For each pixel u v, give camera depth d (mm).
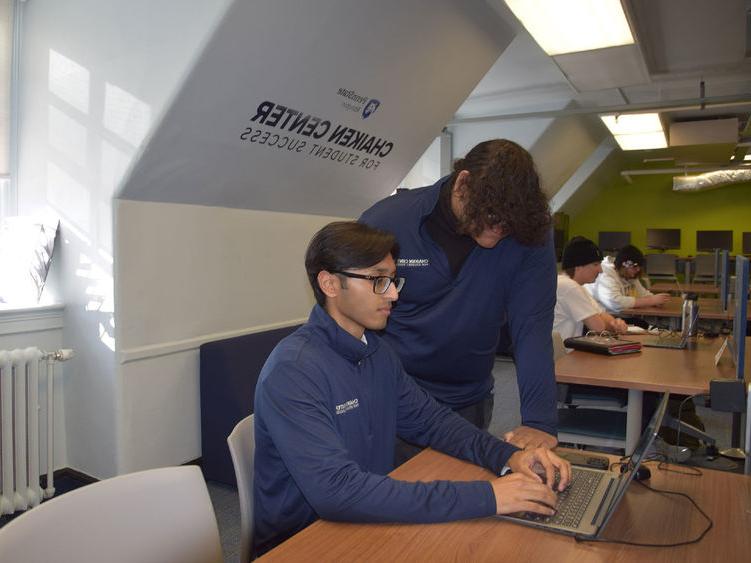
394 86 3410
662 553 1001
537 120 6438
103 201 2746
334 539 1038
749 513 1155
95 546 1012
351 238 1260
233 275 3330
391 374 1450
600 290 5102
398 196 1739
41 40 2949
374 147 3740
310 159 3387
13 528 911
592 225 13219
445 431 1484
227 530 2580
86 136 2787
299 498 1254
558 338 2889
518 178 1341
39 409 2863
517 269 1611
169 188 2852
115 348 2752
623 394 2797
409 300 1674
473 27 3627
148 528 1083
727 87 6145
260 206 3455
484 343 1733
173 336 3006
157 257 2896
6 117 3055
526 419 1585
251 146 2975
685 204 12516
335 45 2830
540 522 1092
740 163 10883
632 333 3486
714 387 1531
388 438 1431
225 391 2988
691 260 11398
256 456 1311
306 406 1189
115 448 2795
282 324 3707
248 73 2600
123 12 2578
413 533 1061
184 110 2537
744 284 2006
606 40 3891
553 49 4070
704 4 4109
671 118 7742
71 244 2912
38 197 3051
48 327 2922
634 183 12859
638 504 1192
